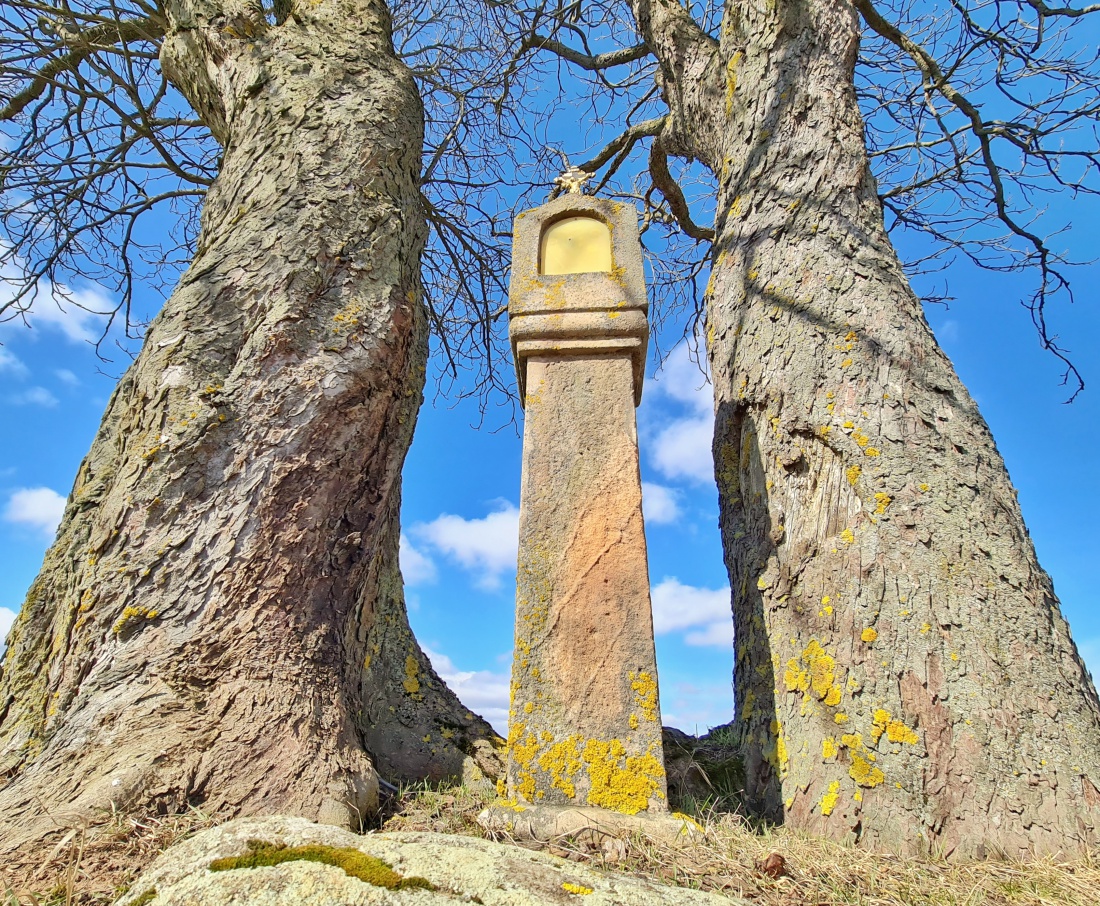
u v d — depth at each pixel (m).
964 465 3.10
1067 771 2.49
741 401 3.85
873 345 3.44
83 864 1.95
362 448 3.35
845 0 4.75
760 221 4.17
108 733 2.44
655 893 1.60
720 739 4.25
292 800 2.45
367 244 3.73
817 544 3.19
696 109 5.50
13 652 2.88
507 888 1.48
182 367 3.12
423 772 3.39
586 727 2.64
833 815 2.68
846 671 2.88
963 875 2.21
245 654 2.72
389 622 3.88
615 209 3.53
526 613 2.83
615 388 3.16
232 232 3.64
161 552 2.80
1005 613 2.79
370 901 1.40
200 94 4.80
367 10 4.84
